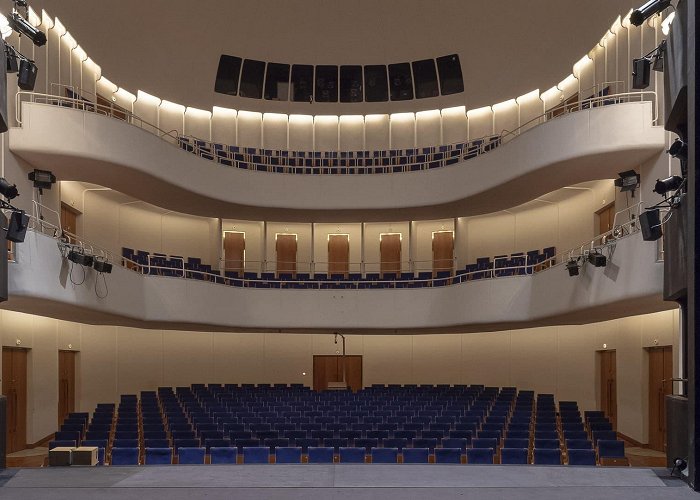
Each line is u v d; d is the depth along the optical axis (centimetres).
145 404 1823
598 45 1930
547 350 2295
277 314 2188
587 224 2097
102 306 1595
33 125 1527
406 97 2536
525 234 2389
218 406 1822
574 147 1623
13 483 627
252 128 2553
